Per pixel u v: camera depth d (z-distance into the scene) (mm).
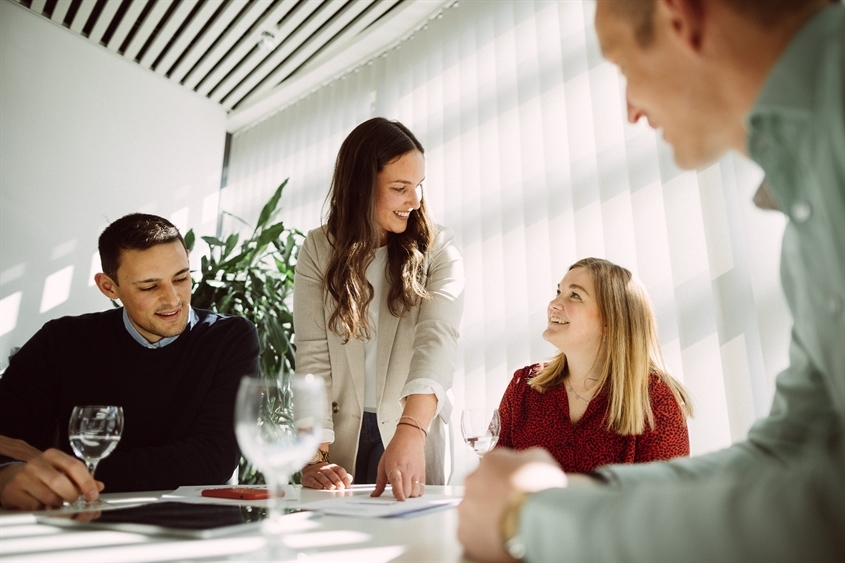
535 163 2652
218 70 4348
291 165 4238
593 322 1850
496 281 2682
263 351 2965
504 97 2854
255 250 3305
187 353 1548
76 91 3984
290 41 3934
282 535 653
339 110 3969
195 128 4555
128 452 1255
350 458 1603
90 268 3824
